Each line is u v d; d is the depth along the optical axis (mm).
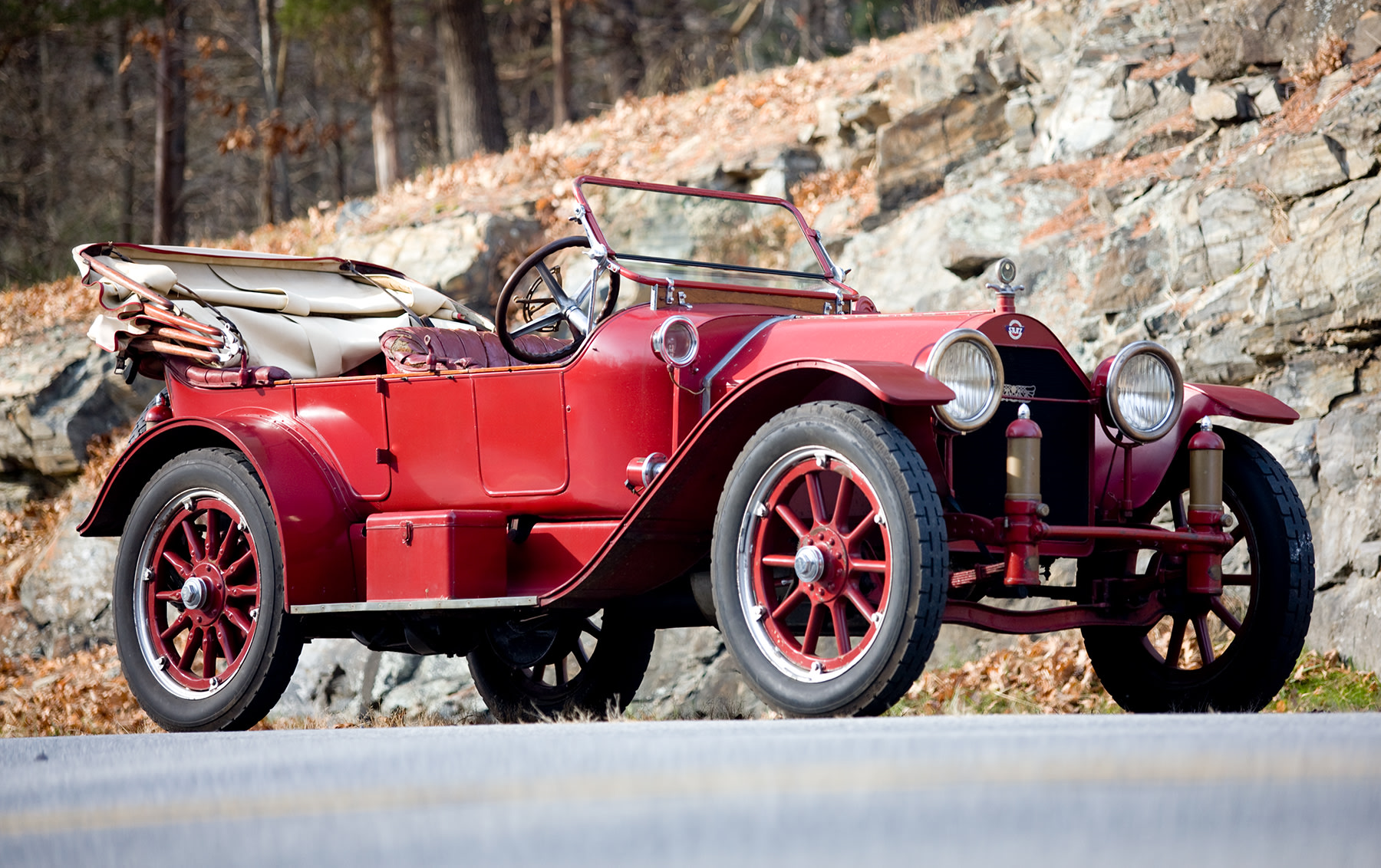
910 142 25047
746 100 31953
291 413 12820
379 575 11656
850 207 25969
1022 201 21375
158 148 52594
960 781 5047
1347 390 16094
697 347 10828
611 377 11188
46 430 25969
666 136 31906
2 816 5297
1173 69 22062
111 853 4406
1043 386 10602
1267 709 13039
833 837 4168
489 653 14883
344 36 50594
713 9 60969
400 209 31141
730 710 17062
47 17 47094
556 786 5332
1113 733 6559
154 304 13359
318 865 4062
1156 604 11281
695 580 10867
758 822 4438
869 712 9047
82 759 7480
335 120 69625
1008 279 10695
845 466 9336
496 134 46062
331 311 14641
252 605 12680
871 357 10234
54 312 29812
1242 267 18047
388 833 4523
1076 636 16125
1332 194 17406
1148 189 20219
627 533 10391
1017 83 24781
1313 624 14773
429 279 27719
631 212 12828
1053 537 9781
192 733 9414
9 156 64812
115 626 12945
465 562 11359
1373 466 15039
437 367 12148
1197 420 11055
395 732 8633
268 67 54500
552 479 11445
